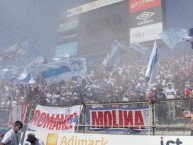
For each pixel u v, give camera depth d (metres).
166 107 5.80
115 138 6.22
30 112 8.24
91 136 6.60
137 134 6.09
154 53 8.01
